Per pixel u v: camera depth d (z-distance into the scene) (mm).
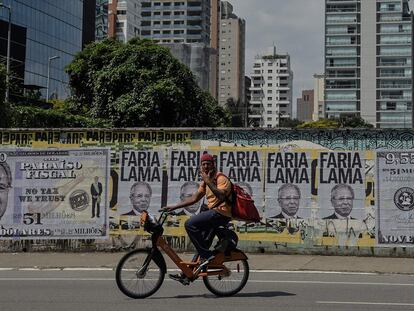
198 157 15102
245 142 15039
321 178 14773
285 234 14766
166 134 15242
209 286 9188
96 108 34938
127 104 33719
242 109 127625
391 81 157250
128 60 35219
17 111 24859
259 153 14969
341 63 160125
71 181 15375
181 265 9039
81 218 15297
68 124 29188
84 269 12695
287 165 14867
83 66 37906
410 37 156250
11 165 15508
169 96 34000
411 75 156000
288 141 14914
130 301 8750
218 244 9180
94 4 122875
